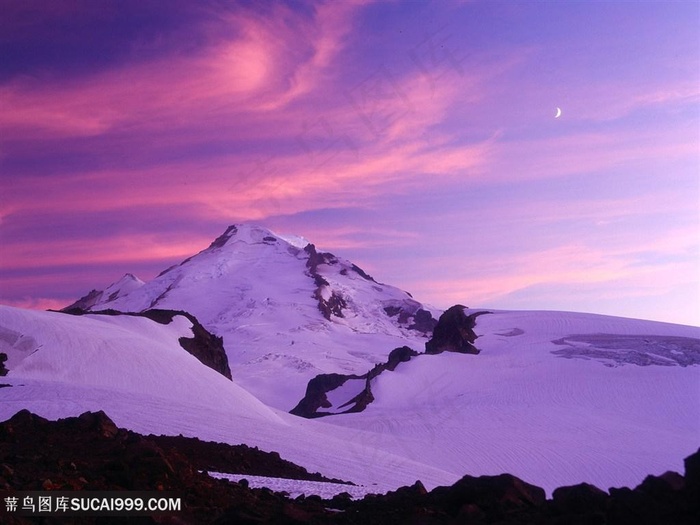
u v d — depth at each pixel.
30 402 36.41
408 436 74.44
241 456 28.16
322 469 33.53
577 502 10.60
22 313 59.62
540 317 151.12
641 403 89.31
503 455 65.88
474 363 114.75
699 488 9.18
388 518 12.27
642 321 147.00
